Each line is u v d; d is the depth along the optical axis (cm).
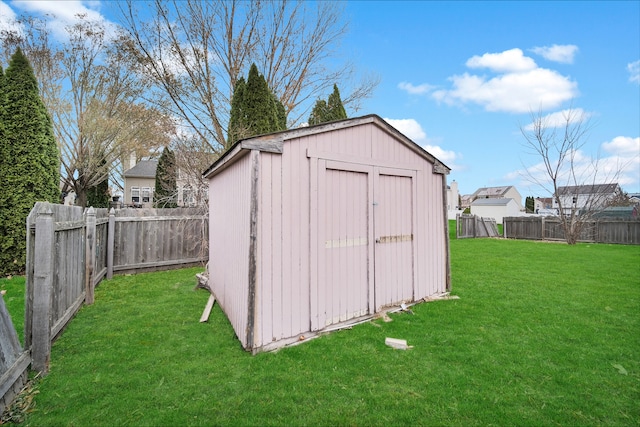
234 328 363
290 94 1318
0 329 220
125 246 687
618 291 533
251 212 308
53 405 222
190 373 267
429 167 503
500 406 226
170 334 352
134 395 235
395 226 446
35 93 670
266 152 319
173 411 217
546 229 1455
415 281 471
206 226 791
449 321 396
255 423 207
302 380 257
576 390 247
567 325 381
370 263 411
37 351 260
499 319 403
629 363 289
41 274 264
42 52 1309
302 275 344
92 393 237
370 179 413
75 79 1438
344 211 386
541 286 571
